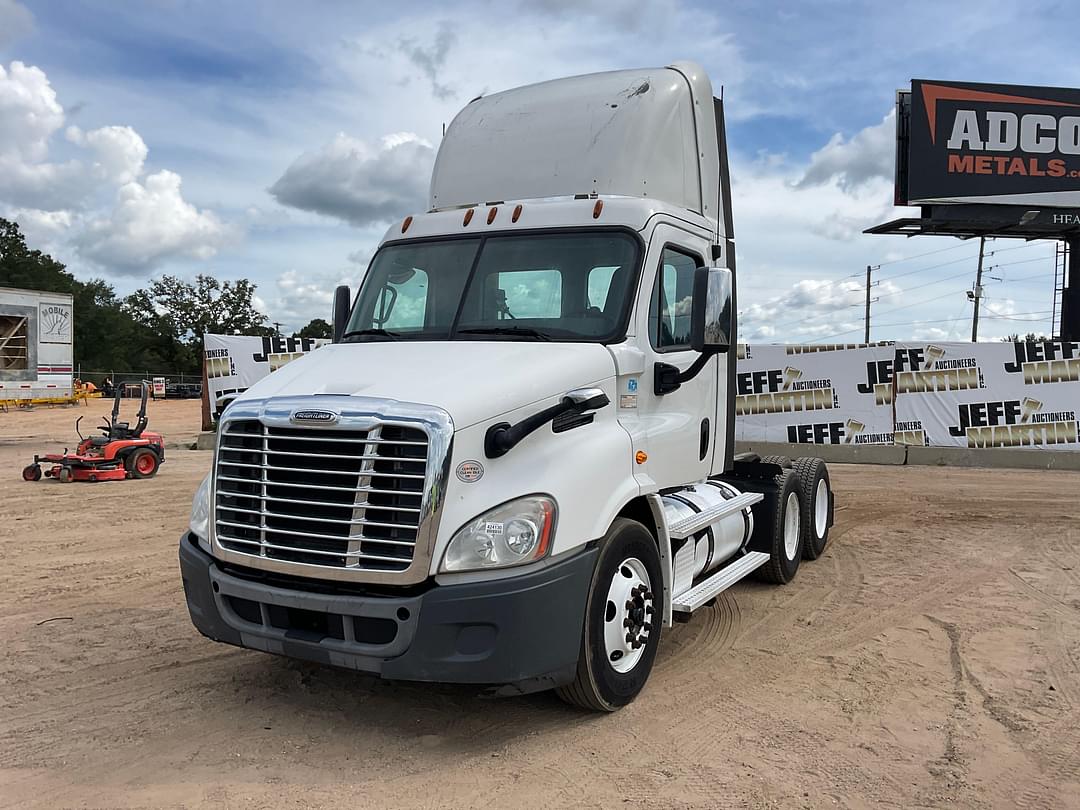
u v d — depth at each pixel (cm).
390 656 393
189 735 437
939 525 1078
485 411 412
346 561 400
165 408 3709
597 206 533
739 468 790
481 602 388
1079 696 503
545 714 467
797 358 1831
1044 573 816
